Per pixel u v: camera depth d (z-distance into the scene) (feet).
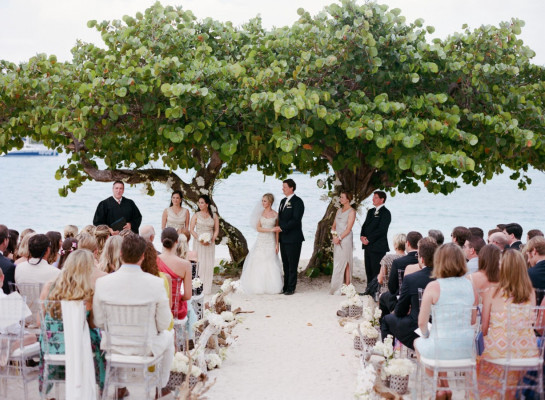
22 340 16.12
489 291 15.87
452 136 29.01
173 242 20.08
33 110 30.14
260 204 34.01
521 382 15.88
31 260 18.60
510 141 31.65
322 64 28.94
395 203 111.34
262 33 35.70
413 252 20.98
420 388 17.79
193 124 29.09
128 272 15.52
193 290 24.71
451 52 32.24
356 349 23.00
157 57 28.58
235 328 26.22
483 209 100.63
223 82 29.48
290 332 25.62
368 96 32.37
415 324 17.79
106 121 30.04
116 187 32.53
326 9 29.63
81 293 15.40
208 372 20.38
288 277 34.09
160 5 31.24
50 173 171.32
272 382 19.43
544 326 15.61
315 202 106.11
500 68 30.63
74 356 15.34
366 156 33.14
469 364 15.34
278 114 29.37
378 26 29.96
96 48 31.24
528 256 19.39
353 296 27.99
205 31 34.45
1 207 96.37
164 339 16.24
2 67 31.71
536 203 109.40
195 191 37.29
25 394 16.31
